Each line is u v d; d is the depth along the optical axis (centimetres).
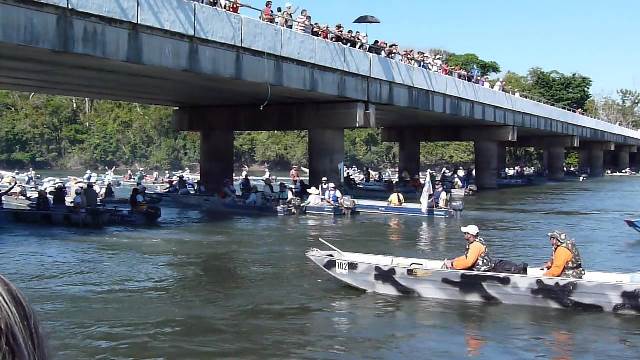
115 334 1295
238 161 10219
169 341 1253
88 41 2195
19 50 2188
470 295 1533
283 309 1495
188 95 3756
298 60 3152
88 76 3012
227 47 2769
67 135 9344
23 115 9194
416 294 1584
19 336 166
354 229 2980
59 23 2102
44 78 3142
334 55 3394
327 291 1666
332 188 3588
